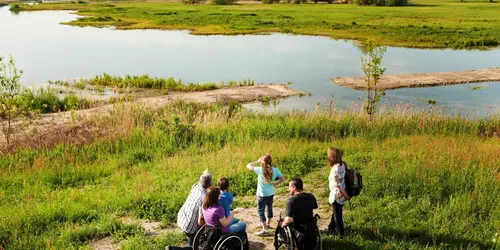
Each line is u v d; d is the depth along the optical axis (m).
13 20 86.56
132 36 62.12
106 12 101.69
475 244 8.38
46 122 21.62
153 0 175.62
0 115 21.36
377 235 8.80
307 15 85.25
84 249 8.42
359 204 10.39
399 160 13.39
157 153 16.16
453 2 133.00
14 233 9.01
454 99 29.84
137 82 33.41
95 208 10.65
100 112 22.92
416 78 35.56
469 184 10.89
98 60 44.56
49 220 9.80
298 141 17.30
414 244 8.38
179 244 8.74
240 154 14.69
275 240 8.12
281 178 9.09
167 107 24.83
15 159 15.49
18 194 12.16
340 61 43.34
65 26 74.88
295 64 42.19
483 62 42.97
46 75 37.38
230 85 34.06
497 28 62.84
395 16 82.62
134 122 19.91
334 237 8.66
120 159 15.45
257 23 72.12
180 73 38.78
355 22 72.62
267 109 27.23
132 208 10.61
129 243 8.65
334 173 8.36
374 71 20.52
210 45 53.78
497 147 14.66
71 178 13.69
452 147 14.50
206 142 17.39
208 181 7.86
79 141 17.44
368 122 19.80
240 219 9.95
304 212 7.59
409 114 21.34
